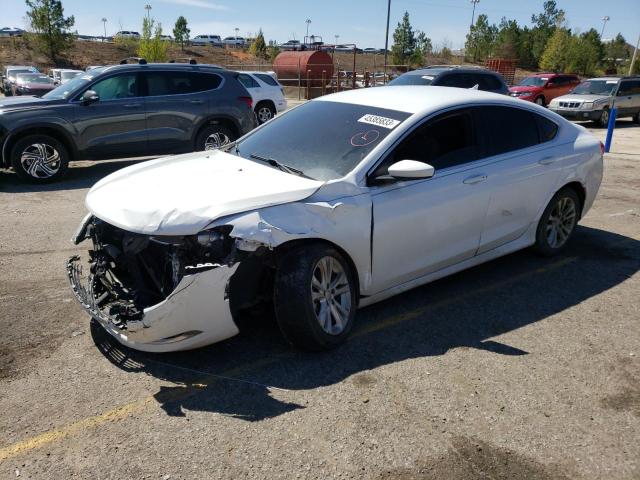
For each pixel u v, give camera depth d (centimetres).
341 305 379
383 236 392
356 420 306
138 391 330
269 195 349
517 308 448
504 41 6131
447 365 362
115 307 336
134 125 941
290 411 313
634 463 279
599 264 548
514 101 503
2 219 670
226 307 334
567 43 5653
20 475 263
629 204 798
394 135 407
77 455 277
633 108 2058
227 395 327
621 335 407
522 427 304
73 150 895
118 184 392
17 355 366
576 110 1966
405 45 5522
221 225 327
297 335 359
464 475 269
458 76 1362
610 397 332
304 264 349
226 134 1043
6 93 3097
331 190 370
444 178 426
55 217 684
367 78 3083
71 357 365
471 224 452
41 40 4878
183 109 980
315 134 438
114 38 6259
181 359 364
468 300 461
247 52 6950
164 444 286
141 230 327
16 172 859
